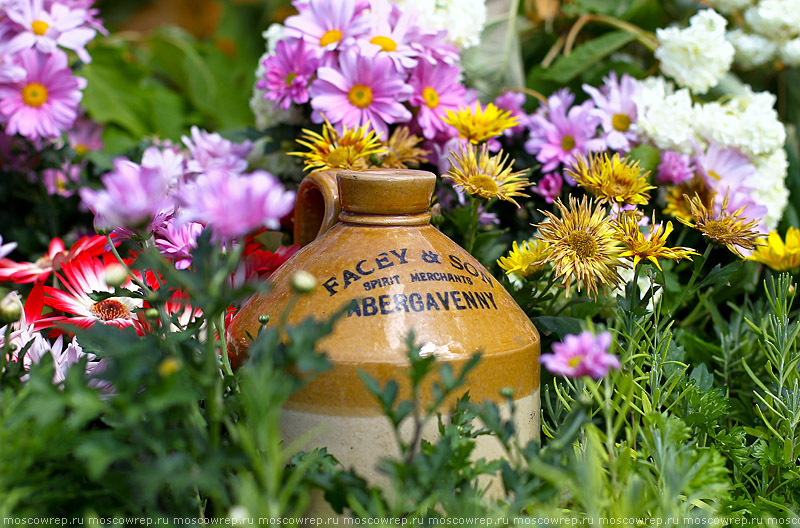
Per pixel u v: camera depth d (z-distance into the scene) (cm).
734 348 147
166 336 125
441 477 121
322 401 126
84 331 121
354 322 127
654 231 139
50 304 141
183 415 120
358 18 149
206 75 212
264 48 270
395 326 127
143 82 213
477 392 127
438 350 127
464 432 125
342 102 148
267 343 120
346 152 144
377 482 126
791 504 133
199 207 117
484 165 142
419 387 126
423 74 153
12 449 120
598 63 170
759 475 138
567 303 141
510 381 129
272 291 131
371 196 130
